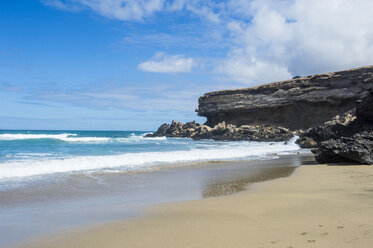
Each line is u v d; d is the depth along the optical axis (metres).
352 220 6.08
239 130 63.25
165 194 10.49
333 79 58.31
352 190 9.71
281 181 12.95
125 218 7.29
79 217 7.47
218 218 7.00
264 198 9.16
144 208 8.31
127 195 10.35
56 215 7.69
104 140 52.53
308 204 7.92
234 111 73.62
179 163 20.25
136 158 21.83
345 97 55.12
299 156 26.30
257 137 58.09
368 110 27.20
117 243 5.54
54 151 27.81
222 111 76.19
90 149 31.06
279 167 18.38
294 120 62.75
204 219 6.96
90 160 19.88
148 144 43.72
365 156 17.42
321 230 5.58
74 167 17.20
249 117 71.38
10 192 10.72
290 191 10.34
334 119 49.19
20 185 12.02
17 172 15.04
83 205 8.88
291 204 8.06
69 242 5.68
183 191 11.02
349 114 47.12
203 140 63.22
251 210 7.64
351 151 17.78
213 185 12.28
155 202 9.16
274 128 61.72
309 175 14.47
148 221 6.97
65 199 9.73
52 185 12.11
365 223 5.80
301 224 6.08
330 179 12.73
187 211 7.83
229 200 9.09
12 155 23.41
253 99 70.38
